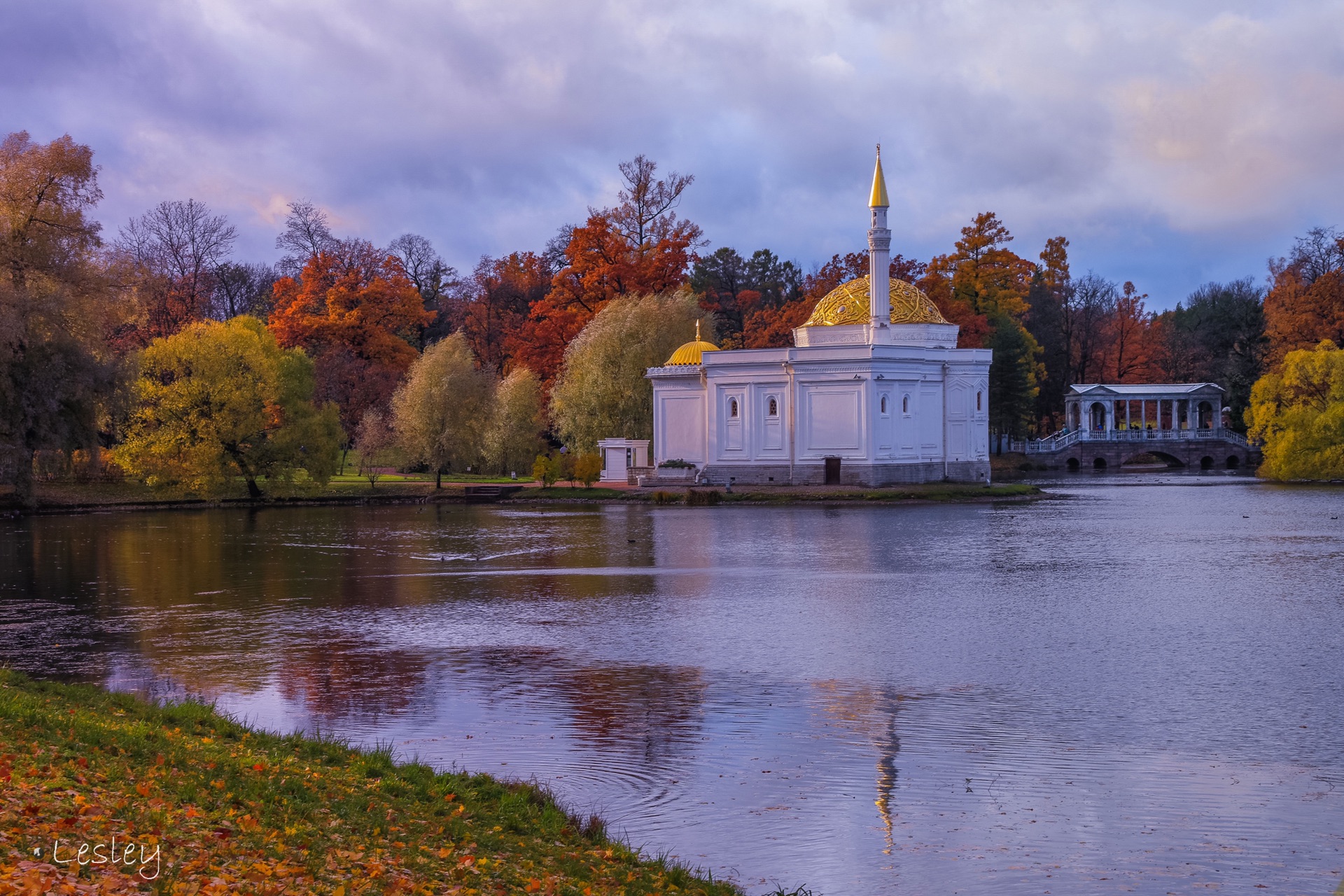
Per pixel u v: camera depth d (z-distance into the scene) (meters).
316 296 117.19
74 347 68.50
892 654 28.47
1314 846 16.23
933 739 21.22
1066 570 44.38
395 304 119.81
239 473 84.12
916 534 58.94
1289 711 22.91
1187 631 31.23
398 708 23.62
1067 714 22.83
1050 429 162.00
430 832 14.92
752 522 66.75
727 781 19.00
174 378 82.44
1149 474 128.75
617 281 115.25
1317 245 129.38
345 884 12.37
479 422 98.56
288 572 45.12
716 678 26.12
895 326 93.69
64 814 12.95
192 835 13.11
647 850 16.08
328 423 86.06
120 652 29.34
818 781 18.97
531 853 14.73
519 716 22.97
